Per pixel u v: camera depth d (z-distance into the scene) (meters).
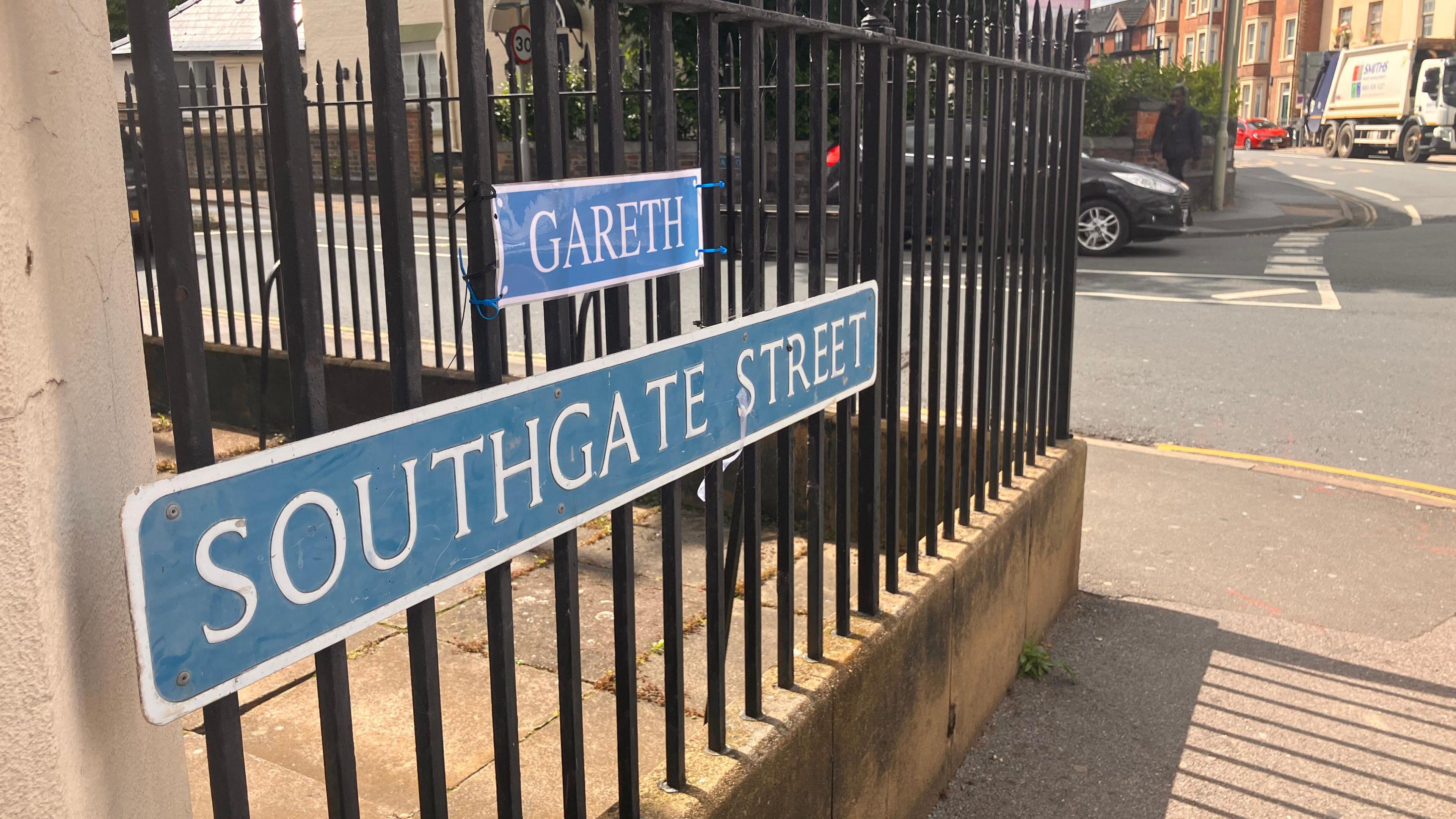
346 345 6.77
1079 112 3.62
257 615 1.11
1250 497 4.98
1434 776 2.96
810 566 2.31
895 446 2.58
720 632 1.96
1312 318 8.86
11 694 0.94
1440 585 4.11
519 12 12.98
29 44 0.95
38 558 0.95
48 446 0.97
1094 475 5.26
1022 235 3.31
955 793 2.90
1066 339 3.81
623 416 1.64
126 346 1.14
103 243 1.09
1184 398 6.66
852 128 2.27
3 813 0.95
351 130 16.89
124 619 1.12
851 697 2.31
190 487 1.03
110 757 1.09
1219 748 3.09
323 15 20.08
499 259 1.38
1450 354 7.66
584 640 3.34
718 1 1.77
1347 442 5.86
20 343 0.92
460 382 4.73
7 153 0.91
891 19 2.59
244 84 4.49
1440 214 17.36
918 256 2.66
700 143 1.82
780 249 2.07
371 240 4.74
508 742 1.53
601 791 2.50
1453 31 44.19
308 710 2.89
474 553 1.38
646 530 4.29
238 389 5.41
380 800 2.49
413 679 1.38
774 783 2.04
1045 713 3.27
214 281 5.39
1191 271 11.44
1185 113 17.34
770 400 2.03
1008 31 2.95
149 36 1.00
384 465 1.24
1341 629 3.78
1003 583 3.21
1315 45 54.94
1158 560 4.32
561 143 1.51
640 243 1.66
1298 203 19.12
